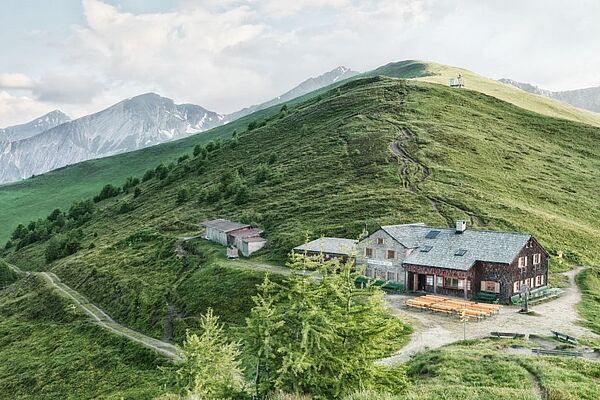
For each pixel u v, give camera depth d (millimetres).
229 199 161250
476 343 57281
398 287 89938
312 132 196250
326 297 30594
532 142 173250
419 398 26562
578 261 101688
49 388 83750
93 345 95438
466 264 84000
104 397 75375
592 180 148250
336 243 103500
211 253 122500
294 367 26797
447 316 72562
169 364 80312
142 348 87562
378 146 160250
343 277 32062
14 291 149375
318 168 157875
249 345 29000
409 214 115188
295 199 140625
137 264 134375
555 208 127625
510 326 66625
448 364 44844
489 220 111312
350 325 29312
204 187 182500
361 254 96062
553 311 75000
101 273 134500
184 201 181125
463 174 138250
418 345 59094
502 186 135000
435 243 91688
